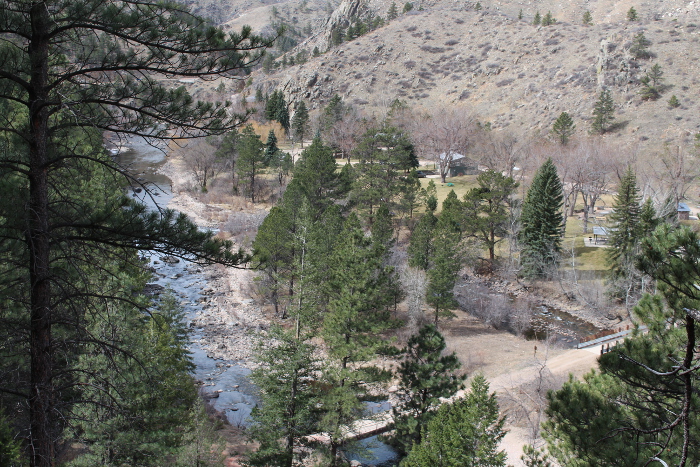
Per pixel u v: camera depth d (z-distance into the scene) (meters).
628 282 49.53
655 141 95.88
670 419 10.99
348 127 108.69
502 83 138.50
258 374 24.22
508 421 30.27
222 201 82.31
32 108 9.05
